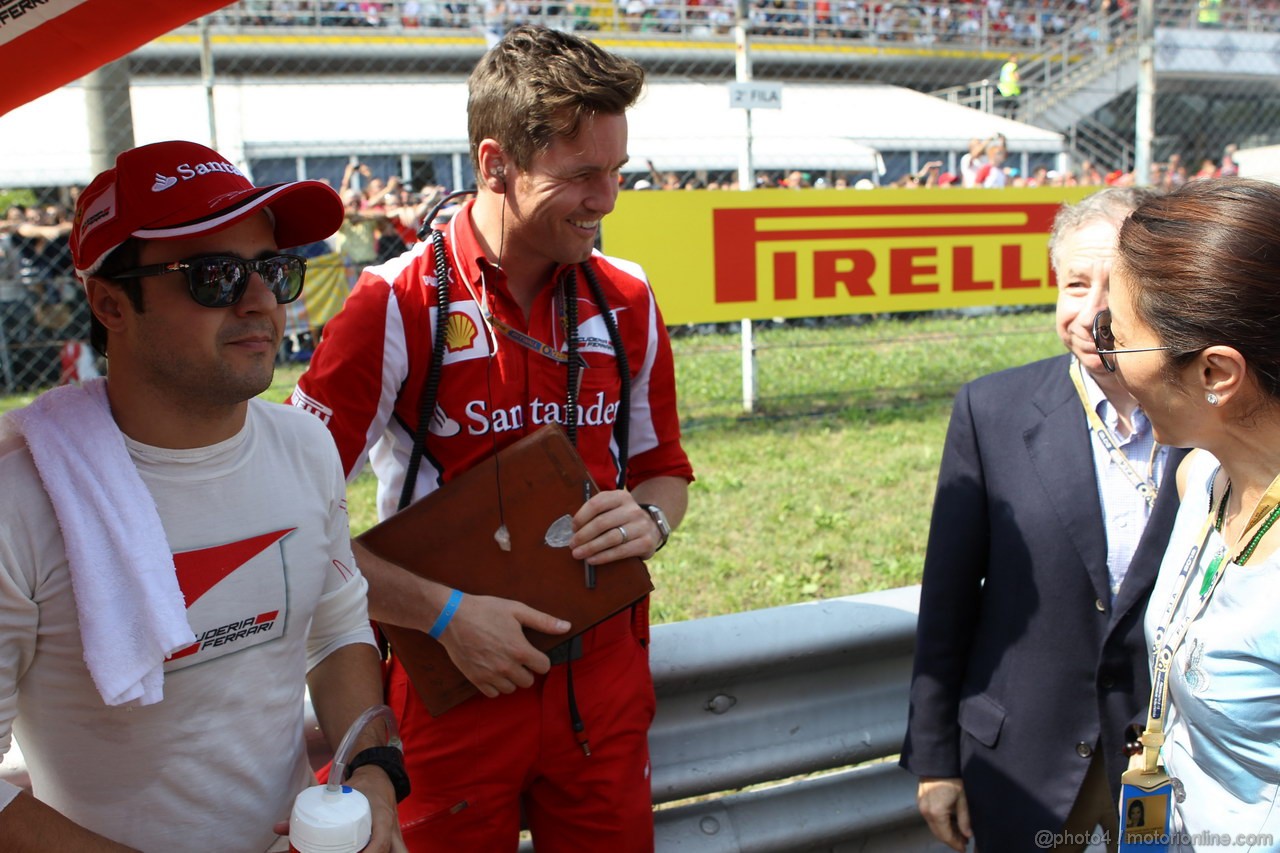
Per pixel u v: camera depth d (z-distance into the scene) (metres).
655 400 2.12
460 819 1.87
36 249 7.94
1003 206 7.76
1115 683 1.93
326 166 10.53
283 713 1.50
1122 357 1.45
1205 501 1.55
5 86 1.51
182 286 1.31
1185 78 13.61
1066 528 1.94
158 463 1.37
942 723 2.09
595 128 1.72
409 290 1.82
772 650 2.23
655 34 10.56
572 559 1.81
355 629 1.68
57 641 1.31
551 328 1.93
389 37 10.65
